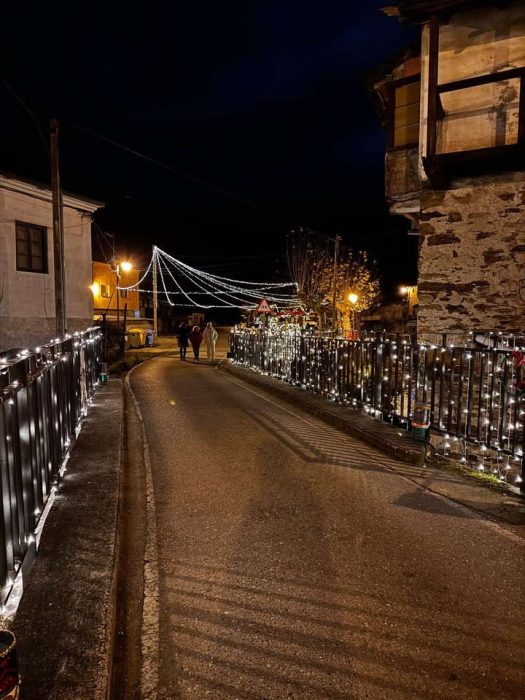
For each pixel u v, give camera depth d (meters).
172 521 4.63
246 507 4.95
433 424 7.11
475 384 7.45
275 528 4.46
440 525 4.53
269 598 3.37
